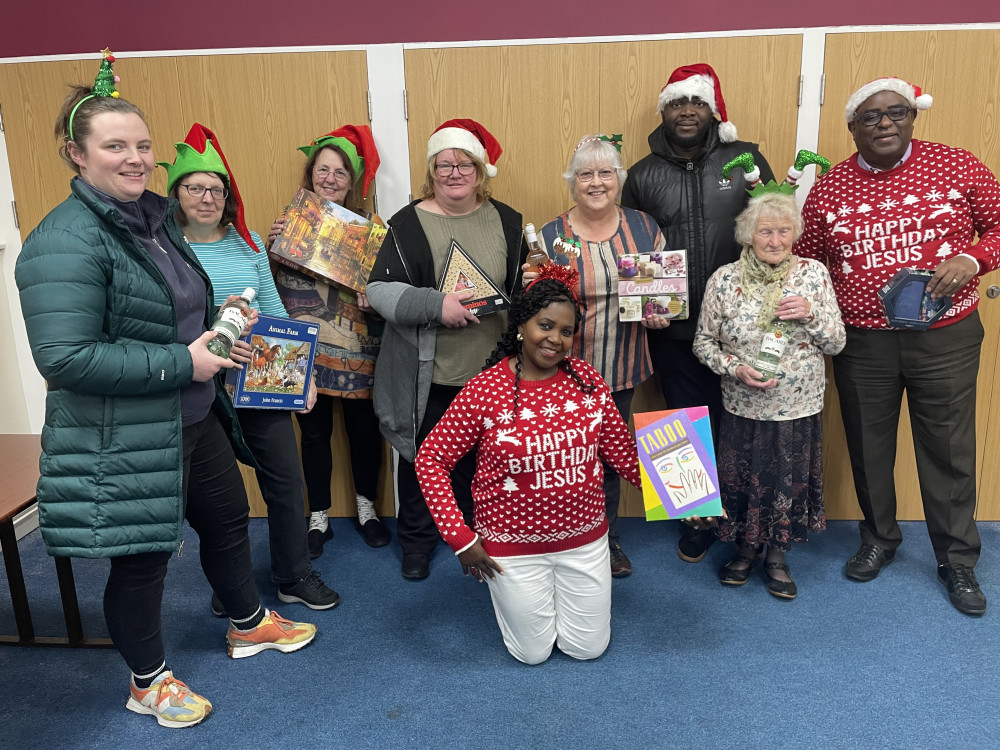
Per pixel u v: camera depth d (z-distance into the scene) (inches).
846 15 106.3
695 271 101.6
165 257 68.8
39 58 110.3
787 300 90.0
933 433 97.0
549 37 109.2
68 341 59.3
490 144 101.1
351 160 102.4
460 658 86.9
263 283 92.3
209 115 111.3
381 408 101.2
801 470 96.5
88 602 99.3
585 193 94.2
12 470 81.4
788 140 108.6
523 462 75.5
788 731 74.0
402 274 96.3
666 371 108.3
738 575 100.9
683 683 81.5
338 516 125.6
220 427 79.5
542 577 81.0
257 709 78.5
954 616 93.3
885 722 74.9
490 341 97.7
